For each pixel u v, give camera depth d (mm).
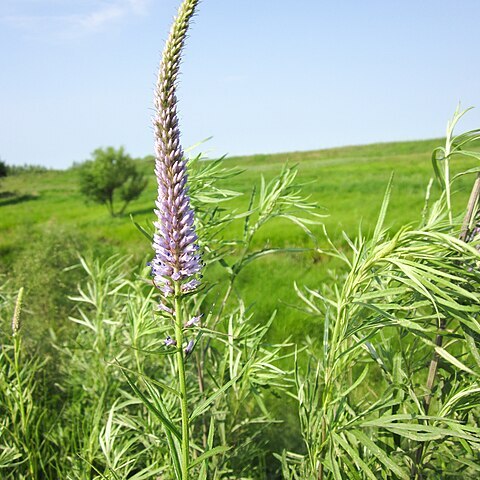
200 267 2469
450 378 2988
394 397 3080
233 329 4027
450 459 3137
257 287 9898
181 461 2580
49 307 8078
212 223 3930
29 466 4066
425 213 3061
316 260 12820
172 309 2566
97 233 20250
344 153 63656
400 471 2461
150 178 43000
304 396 3225
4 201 40906
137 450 4445
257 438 4832
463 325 2479
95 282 5148
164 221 2367
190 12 2252
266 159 66312
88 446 3963
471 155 2648
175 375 4090
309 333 7395
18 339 3881
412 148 59469
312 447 3051
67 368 5879
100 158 31406
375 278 2947
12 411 4074
